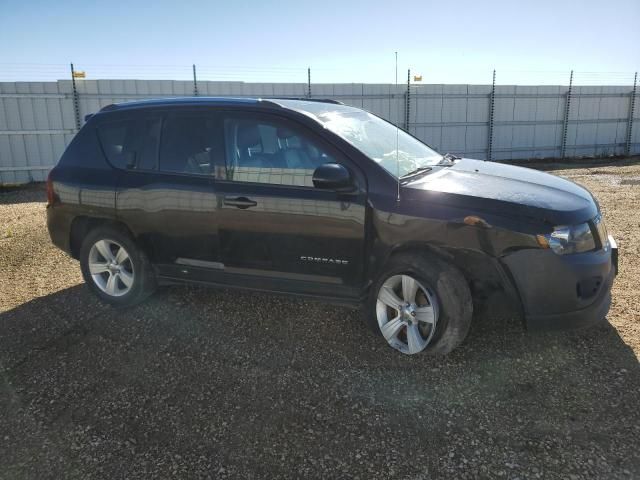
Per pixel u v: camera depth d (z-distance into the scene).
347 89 17.02
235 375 3.38
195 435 2.82
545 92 19.44
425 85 17.92
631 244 5.97
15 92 13.69
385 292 3.48
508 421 2.81
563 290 3.12
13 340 3.98
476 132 19.02
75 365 3.58
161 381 3.35
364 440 2.72
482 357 3.46
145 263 4.31
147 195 4.12
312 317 4.16
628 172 14.55
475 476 2.43
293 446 2.70
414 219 3.29
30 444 2.80
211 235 3.92
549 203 3.23
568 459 2.51
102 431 2.88
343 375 3.33
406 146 4.27
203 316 4.26
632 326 3.76
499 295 3.31
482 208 3.19
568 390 3.05
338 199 3.48
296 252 3.66
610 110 20.38
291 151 3.69
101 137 4.49
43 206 10.22
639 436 2.63
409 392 3.12
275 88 16.03
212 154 3.94
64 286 5.13
